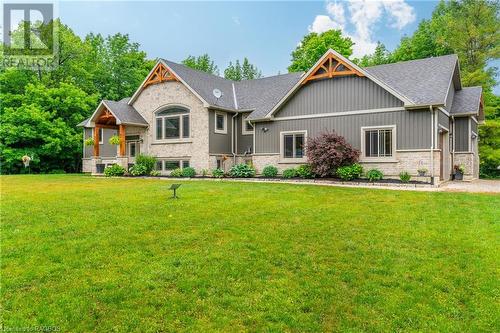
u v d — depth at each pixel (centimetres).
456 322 436
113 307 448
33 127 3089
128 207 974
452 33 2938
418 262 600
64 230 739
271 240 695
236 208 972
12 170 3152
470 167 1959
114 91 4066
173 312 441
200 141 2227
